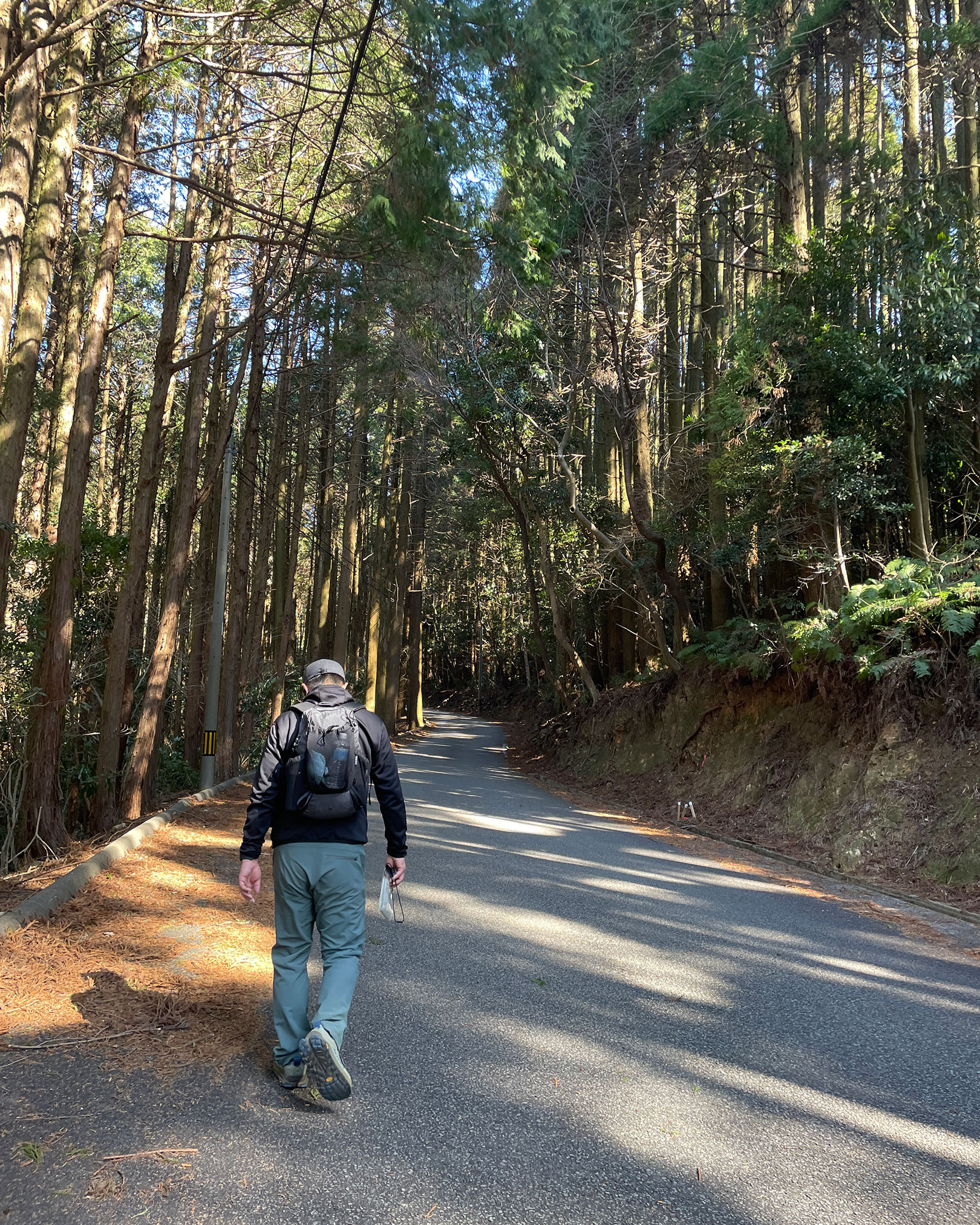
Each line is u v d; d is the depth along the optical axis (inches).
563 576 1016.2
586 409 866.8
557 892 293.9
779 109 636.7
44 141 369.1
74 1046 137.6
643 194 661.9
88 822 454.9
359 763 132.2
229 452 583.2
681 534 761.0
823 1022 171.5
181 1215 93.8
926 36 571.8
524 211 345.7
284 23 373.1
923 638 424.8
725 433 563.2
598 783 750.5
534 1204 100.1
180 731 821.2
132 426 1079.0
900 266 500.1
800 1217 100.3
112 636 421.1
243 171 556.1
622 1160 111.7
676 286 889.5
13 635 359.9
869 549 579.2
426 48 302.5
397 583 1354.6
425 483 1395.2
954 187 531.2
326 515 1122.0
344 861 128.2
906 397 501.0
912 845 358.3
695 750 646.5
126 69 489.7
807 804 445.4
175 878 272.5
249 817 131.4
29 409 293.1
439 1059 142.4
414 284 392.2
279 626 947.3
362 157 416.8
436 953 208.8
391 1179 103.7
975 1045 161.8
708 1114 127.1
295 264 398.3
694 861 390.9
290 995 127.6
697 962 213.2
